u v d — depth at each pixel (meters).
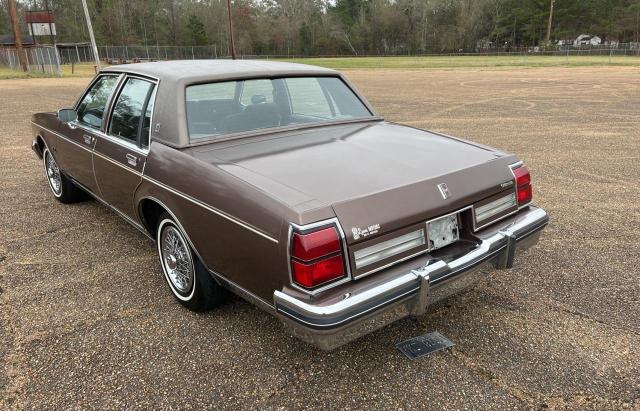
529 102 15.62
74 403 2.58
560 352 2.95
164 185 3.15
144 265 4.12
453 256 2.73
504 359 2.89
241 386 2.69
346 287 2.39
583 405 2.54
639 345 3.01
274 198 2.44
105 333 3.17
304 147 3.17
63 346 3.04
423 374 2.77
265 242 2.44
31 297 3.61
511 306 3.46
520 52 72.94
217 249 2.81
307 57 80.81
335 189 2.52
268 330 3.18
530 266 4.06
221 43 85.69
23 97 18.02
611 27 81.81
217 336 3.12
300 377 2.75
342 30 92.25
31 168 7.38
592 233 4.75
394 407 2.54
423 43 89.31
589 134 9.98
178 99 3.25
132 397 2.62
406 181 2.66
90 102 4.48
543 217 3.22
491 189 2.98
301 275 2.30
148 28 86.50
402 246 2.55
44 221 5.11
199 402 2.58
